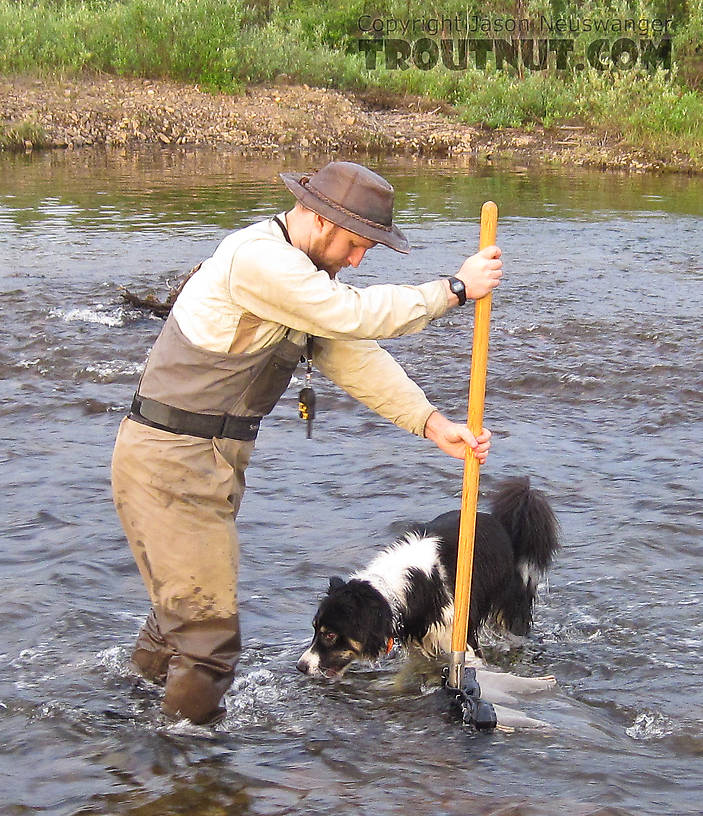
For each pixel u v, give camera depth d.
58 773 3.96
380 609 4.67
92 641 4.98
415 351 10.04
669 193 20.94
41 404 8.41
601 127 27.52
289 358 4.02
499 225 17.02
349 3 33.78
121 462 4.04
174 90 28.16
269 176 21.72
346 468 7.26
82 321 10.70
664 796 3.79
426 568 4.89
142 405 4.00
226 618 4.16
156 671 4.58
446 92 30.14
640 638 5.07
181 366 3.94
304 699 4.55
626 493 6.82
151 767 3.99
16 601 5.34
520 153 26.17
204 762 4.02
